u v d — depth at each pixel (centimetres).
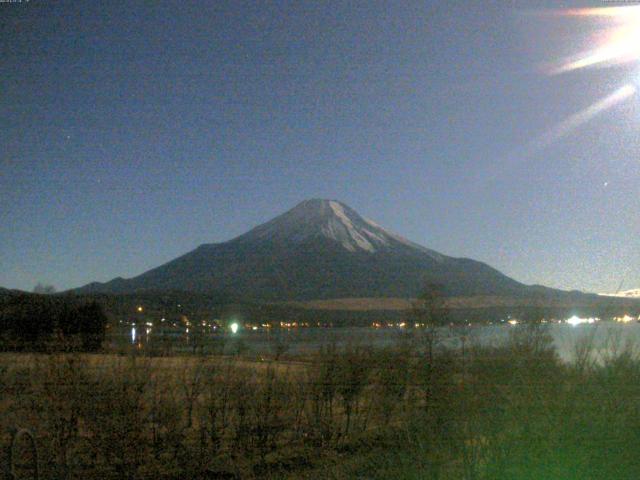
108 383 1262
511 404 970
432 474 885
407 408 1438
